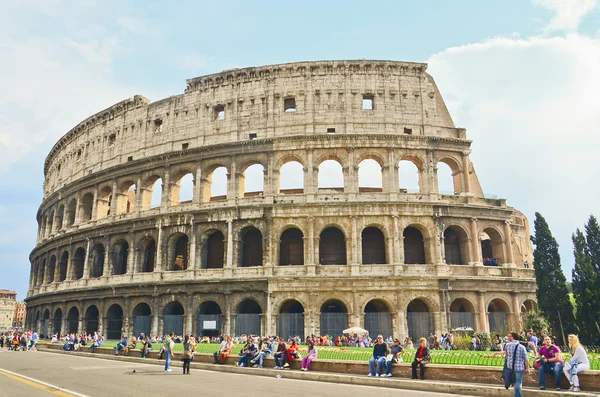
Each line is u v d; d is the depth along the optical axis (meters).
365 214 70.69
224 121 79.94
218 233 78.19
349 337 65.12
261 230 72.06
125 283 77.94
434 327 67.31
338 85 77.62
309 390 27.91
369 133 74.50
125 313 78.00
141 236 80.25
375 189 81.94
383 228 70.75
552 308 71.94
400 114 76.81
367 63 78.06
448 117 80.00
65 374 35.41
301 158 74.81
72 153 101.81
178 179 82.81
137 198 83.31
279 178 74.81
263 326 67.81
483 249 81.81
